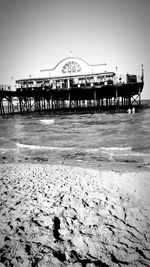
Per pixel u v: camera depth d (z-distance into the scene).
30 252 2.34
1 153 9.12
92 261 2.17
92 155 8.12
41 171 5.60
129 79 31.39
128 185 4.29
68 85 35.38
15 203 3.60
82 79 40.97
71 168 5.79
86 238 2.58
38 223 2.95
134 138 11.88
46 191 4.11
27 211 3.30
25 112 45.66
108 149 9.12
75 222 2.95
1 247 2.44
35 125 22.66
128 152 8.37
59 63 43.34
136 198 3.65
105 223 2.91
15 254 2.31
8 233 2.72
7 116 37.44
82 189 4.16
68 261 2.18
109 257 2.23
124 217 3.04
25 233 2.72
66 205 3.47
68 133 15.63
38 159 7.75
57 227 2.84
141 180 4.56
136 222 2.90
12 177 5.14
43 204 3.53
